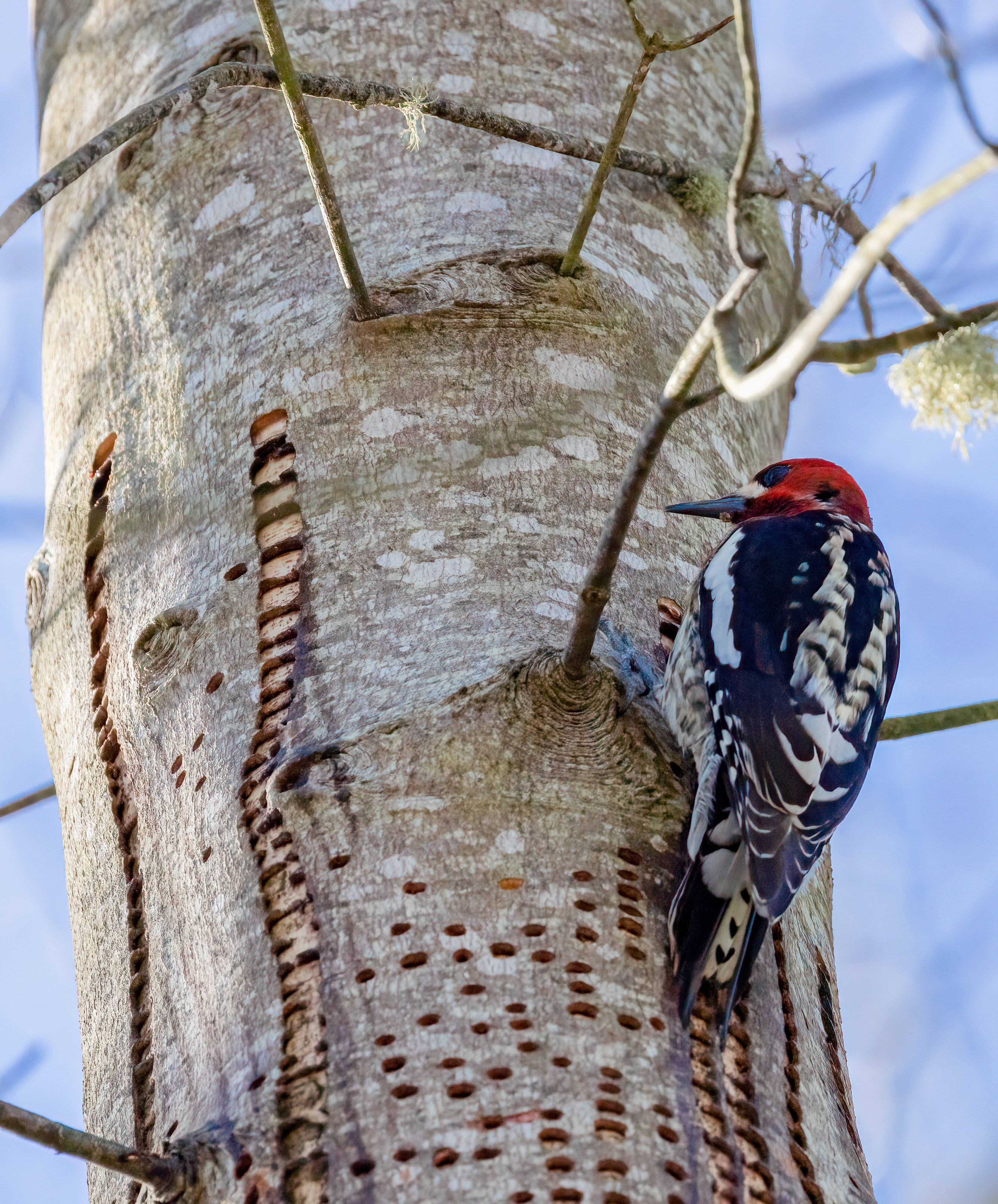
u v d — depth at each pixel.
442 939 5.68
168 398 7.64
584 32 8.84
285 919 5.87
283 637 6.57
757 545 8.52
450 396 7.17
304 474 7.01
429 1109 5.30
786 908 6.22
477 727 6.10
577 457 7.14
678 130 8.83
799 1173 5.72
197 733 6.55
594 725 6.19
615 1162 5.25
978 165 4.28
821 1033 6.57
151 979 6.29
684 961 5.88
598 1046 5.52
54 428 8.30
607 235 8.10
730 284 8.59
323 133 8.22
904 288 8.34
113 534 7.44
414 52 8.47
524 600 6.59
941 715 8.04
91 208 8.67
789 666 7.63
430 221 7.85
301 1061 5.50
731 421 8.27
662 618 7.09
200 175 8.27
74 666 7.44
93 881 6.93
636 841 6.11
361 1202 5.11
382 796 5.99
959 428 6.12
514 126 8.02
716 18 9.64
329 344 7.33
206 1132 5.45
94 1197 6.22
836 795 7.29
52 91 9.78
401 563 6.68
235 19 8.88
